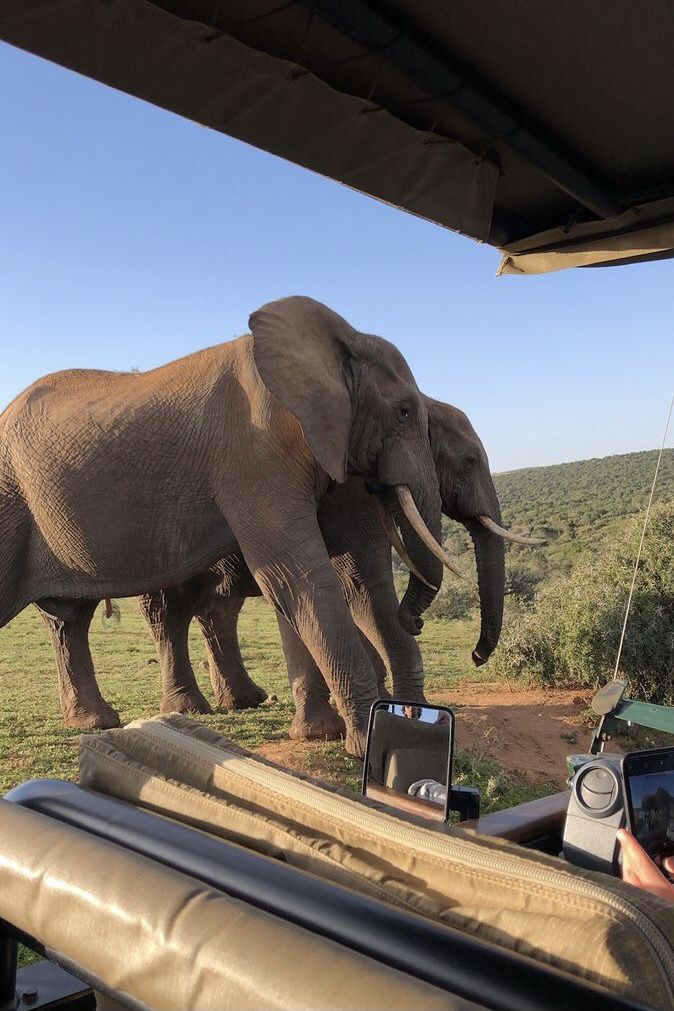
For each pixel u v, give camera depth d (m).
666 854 1.72
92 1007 1.66
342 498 8.61
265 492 7.27
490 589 9.95
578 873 1.14
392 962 1.01
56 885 1.23
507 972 0.96
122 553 7.73
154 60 2.44
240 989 0.96
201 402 7.55
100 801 1.52
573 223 4.02
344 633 7.07
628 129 3.33
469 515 9.81
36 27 2.25
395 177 3.20
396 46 2.63
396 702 2.07
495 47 2.78
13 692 10.67
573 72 2.94
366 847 1.32
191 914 1.08
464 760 7.42
